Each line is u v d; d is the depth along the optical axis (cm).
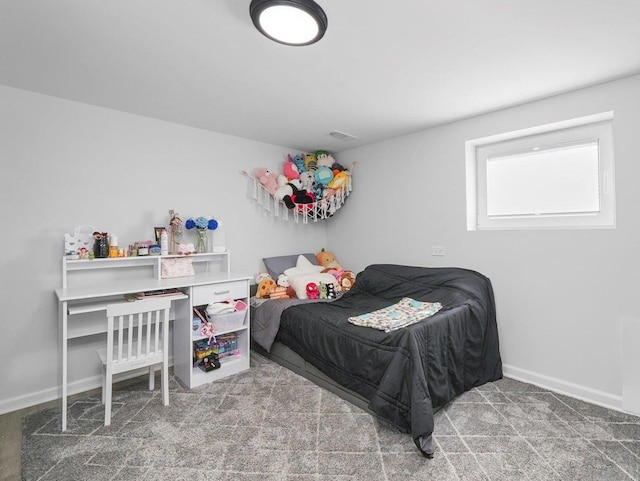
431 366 209
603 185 245
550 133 269
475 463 174
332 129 330
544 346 260
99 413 224
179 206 314
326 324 258
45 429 206
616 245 227
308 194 374
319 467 171
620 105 222
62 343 213
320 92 243
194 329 269
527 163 284
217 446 188
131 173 286
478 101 260
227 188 348
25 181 238
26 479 164
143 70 210
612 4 147
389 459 177
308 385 264
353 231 404
